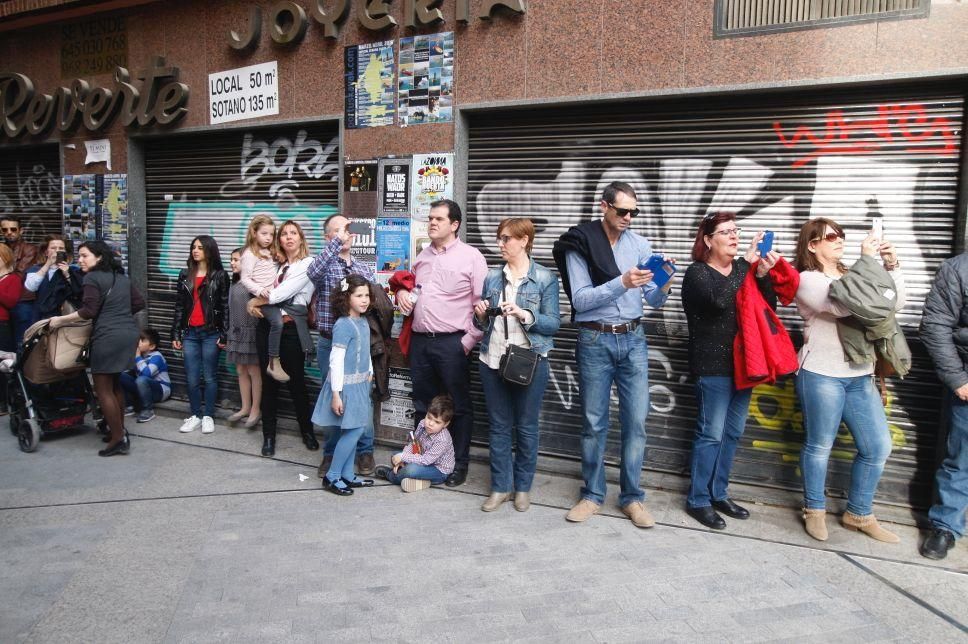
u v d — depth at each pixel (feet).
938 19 12.95
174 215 23.04
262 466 16.85
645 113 15.76
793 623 9.82
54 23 24.23
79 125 23.95
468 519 13.53
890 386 13.94
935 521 12.30
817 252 12.74
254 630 9.50
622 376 13.20
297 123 19.65
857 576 11.30
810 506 12.82
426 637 9.37
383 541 12.45
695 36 14.76
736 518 13.61
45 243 22.97
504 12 16.44
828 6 13.74
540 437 17.06
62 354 17.43
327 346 16.46
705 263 13.19
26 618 9.82
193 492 15.02
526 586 10.80
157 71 21.74
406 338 15.84
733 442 13.57
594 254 12.82
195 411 20.01
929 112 13.55
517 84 16.48
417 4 17.16
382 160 18.22
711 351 13.06
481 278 15.12
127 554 11.89
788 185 14.69
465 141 17.48
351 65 18.54
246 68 20.38
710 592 10.68
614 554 11.98
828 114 14.29
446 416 14.94
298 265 16.98
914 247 13.79
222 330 19.70
